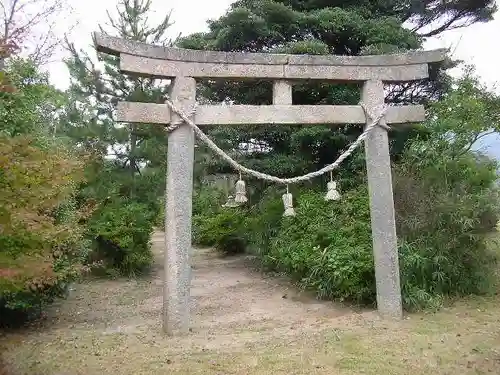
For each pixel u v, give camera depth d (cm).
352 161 997
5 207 349
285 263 927
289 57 664
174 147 623
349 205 877
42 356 526
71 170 466
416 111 694
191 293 917
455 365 485
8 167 340
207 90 1155
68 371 479
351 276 745
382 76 693
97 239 1095
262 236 1115
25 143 359
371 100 687
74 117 1198
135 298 877
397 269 669
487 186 815
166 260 616
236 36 1078
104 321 697
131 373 472
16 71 608
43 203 386
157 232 2145
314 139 1022
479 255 802
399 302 664
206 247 1730
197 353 532
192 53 635
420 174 828
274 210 1080
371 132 686
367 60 690
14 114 584
